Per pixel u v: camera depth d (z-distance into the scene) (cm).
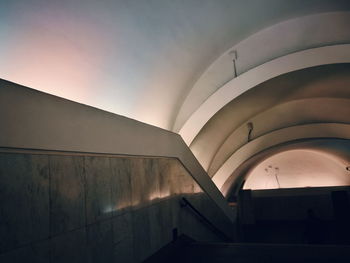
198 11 580
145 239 371
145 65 615
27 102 205
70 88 479
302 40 740
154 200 413
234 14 636
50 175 225
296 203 1280
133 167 365
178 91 788
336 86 937
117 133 325
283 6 637
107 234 290
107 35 500
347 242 861
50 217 220
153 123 733
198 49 709
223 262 391
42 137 216
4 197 184
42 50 422
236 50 803
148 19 532
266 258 391
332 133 1188
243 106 957
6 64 385
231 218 927
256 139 1243
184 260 410
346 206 1108
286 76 782
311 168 1933
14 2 366
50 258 215
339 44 693
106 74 541
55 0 398
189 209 558
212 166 1188
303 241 952
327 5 623
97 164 289
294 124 1238
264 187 2117
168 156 477
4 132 185
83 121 266
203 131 933
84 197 262
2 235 179
